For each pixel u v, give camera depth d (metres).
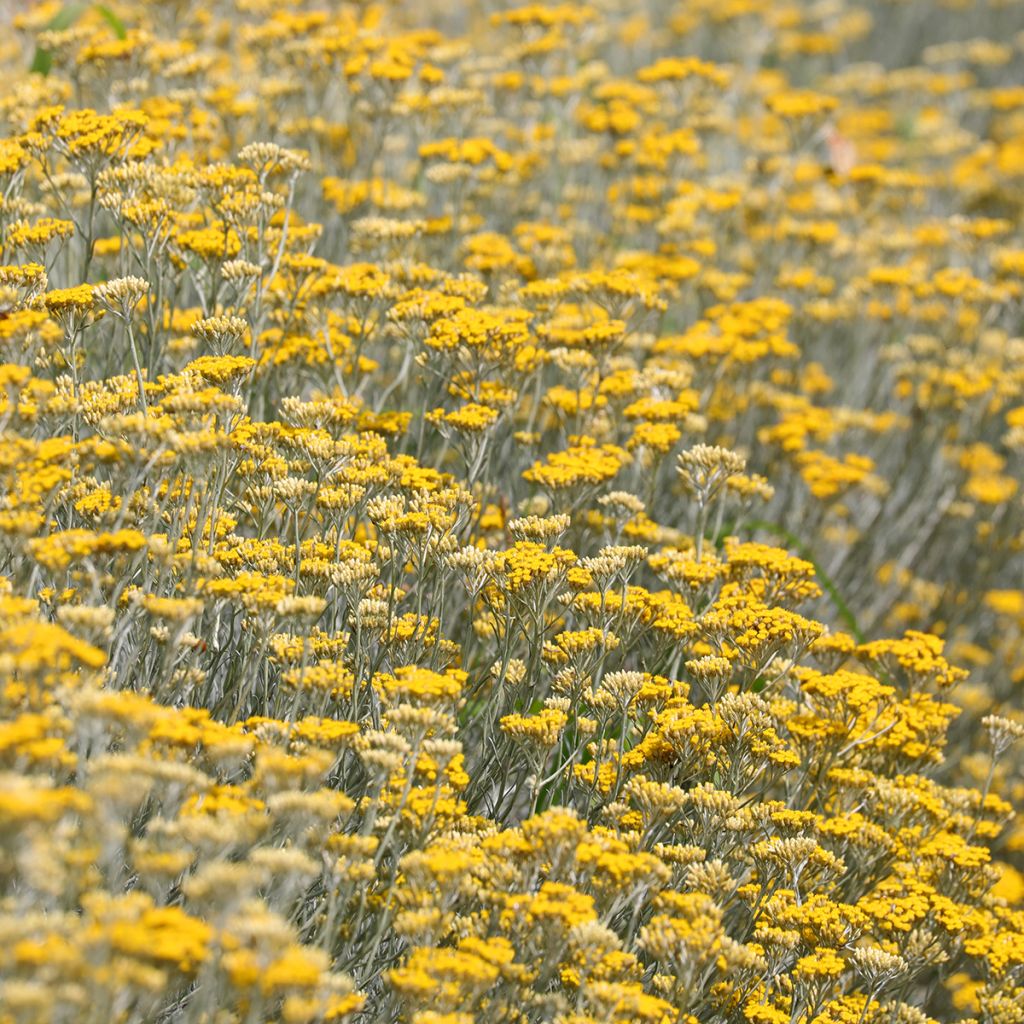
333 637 5.56
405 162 11.24
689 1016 4.64
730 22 17.72
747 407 9.80
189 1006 4.33
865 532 10.09
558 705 5.61
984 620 10.38
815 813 6.18
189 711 4.24
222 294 7.34
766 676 6.37
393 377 8.36
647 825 5.14
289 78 10.44
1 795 3.21
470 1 16.36
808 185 13.60
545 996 4.35
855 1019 5.12
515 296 8.12
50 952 3.19
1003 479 10.50
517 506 7.85
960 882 5.88
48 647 4.02
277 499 6.05
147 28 10.36
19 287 5.83
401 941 4.81
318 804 4.00
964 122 19.81
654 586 7.62
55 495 5.10
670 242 10.09
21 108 7.61
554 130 11.45
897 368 11.30
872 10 23.72
